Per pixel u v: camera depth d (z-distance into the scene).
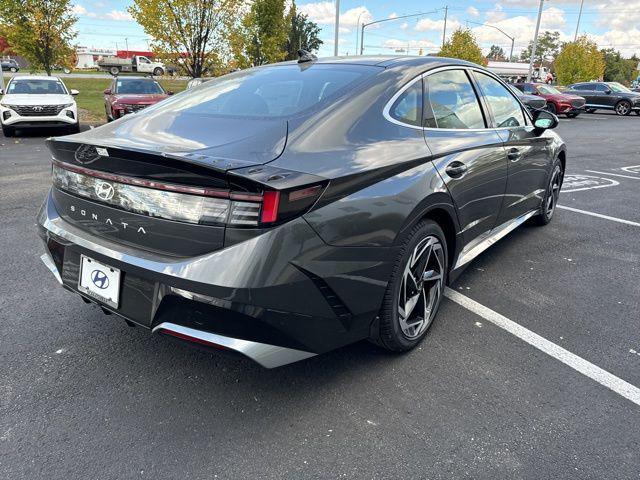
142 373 2.64
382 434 2.22
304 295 2.07
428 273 2.89
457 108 3.27
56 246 2.59
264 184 1.91
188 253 2.06
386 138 2.56
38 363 2.71
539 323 3.23
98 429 2.23
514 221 4.29
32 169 8.05
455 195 2.91
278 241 1.97
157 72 51.75
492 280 3.92
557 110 22.09
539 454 2.11
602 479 1.98
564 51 40.53
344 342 2.38
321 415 2.34
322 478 1.99
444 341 2.99
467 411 2.37
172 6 16.75
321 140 2.31
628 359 2.83
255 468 2.03
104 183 2.28
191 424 2.28
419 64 3.07
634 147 12.76
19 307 3.31
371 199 2.29
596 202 6.59
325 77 2.85
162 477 1.98
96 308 3.33
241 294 1.94
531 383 2.59
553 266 4.22
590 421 2.31
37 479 1.96
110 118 13.38
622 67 86.25
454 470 2.02
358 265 2.26
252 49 19.28
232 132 2.37
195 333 2.08
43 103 12.16
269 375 2.65
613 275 4.04
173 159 1.96
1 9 17.89
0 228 4.89
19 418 2.29
